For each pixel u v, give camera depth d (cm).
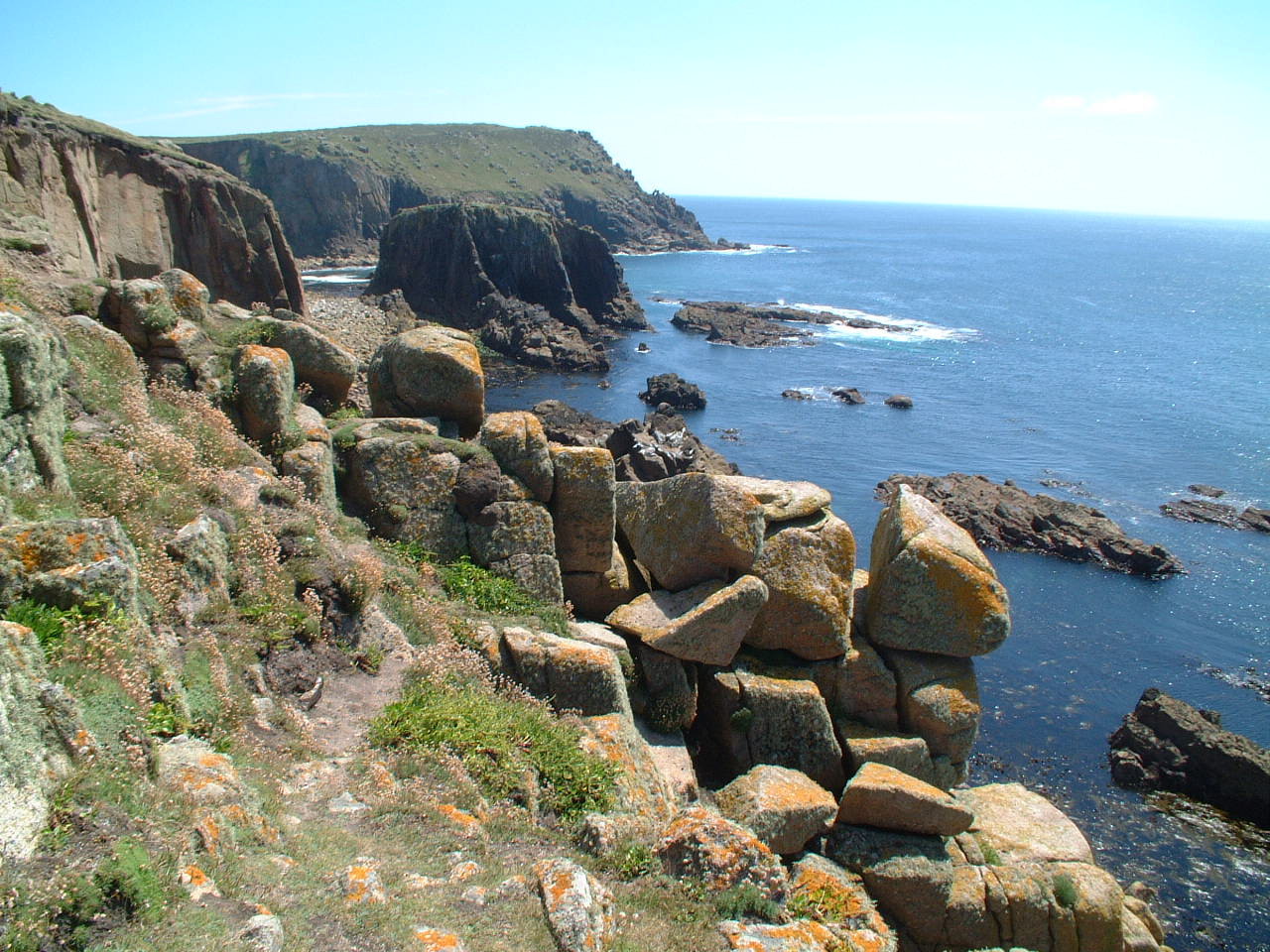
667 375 6856
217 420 1530
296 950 685
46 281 1603
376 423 1753
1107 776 2550
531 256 10331
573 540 1714
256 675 1095
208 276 6353
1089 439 6231
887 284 16575
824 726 1552
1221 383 8412
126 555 966
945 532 1669
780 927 1008
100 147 5638
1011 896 1354
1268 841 2295
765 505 1678
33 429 1081
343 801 970
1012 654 3222
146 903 636
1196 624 3541
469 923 805
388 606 1385
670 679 1562
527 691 1373
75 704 745
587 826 1090
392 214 18000
